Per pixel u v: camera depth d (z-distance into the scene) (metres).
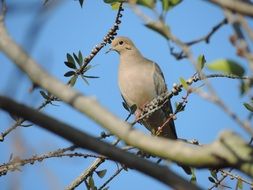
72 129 4.85
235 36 4.87
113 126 5.11
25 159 9.09
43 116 4.82
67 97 5.14
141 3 5.50
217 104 4.89
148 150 5.02
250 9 4.70
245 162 4.70
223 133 4.84
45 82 5.14
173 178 4.70
